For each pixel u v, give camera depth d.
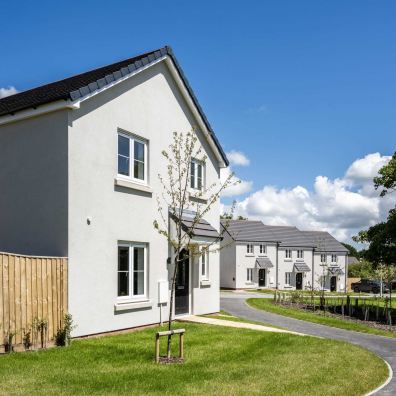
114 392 7.64
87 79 14.97
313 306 25.56
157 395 7.54
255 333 13.98
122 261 13.94
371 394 8.33
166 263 15.69
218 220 19.52
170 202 16.02
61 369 8.98
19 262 10.48
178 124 16.86
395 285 61.03
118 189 13.65
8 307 10.16
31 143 12.65
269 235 59.03
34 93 16.41
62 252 11.90
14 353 10.10
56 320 11.37
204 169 18.72
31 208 12.55
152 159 15.26
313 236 66.88
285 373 9.29
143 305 14.36
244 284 54.91
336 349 12.12
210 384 8.26
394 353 12.91
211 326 15.22
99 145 13.01
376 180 23.45
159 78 15.79
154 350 10.93
